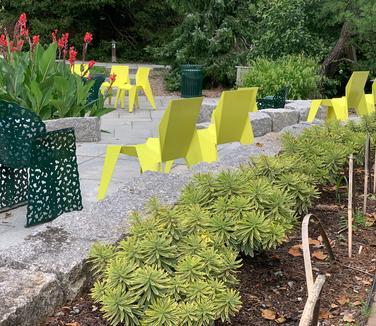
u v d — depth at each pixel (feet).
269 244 10.05
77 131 26.25
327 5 38.09
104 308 8.17
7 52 26.86
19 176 16.26
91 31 80.18
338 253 12.25
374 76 42.63
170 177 14.74
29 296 8.52
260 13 45.88
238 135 18.45
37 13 76.33
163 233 9.30
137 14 79.15
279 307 9.76
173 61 56.70
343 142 18.28
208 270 8.75
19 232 14.26
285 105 32.68
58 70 26.53
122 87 39.19
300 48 43.37
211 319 8.07
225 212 10.50
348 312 9.76
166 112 14.32
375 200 16.03
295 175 12.91
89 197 17.37
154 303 8.11
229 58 54.24
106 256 9.44
